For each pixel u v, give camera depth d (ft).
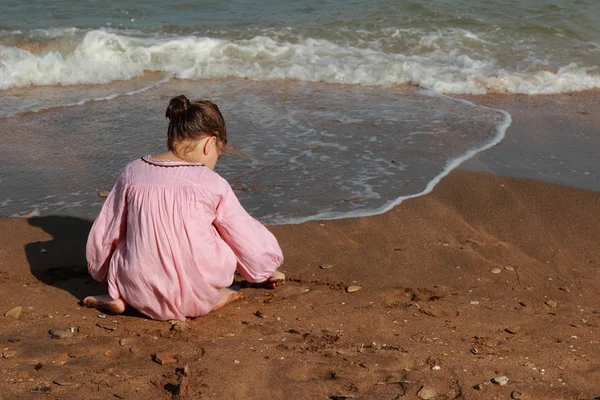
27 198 18.17
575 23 38.11
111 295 12.71
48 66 29.99
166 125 24.17
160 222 12.32
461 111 26.50
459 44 35.22
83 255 15.40
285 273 14.92
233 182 19.36
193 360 11.00
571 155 22.20
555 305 13.89
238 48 33.09
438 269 15.29
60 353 11.12
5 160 20.61
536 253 16.26
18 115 24.84
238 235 12.99
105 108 26.02
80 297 13.53
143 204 12.37
